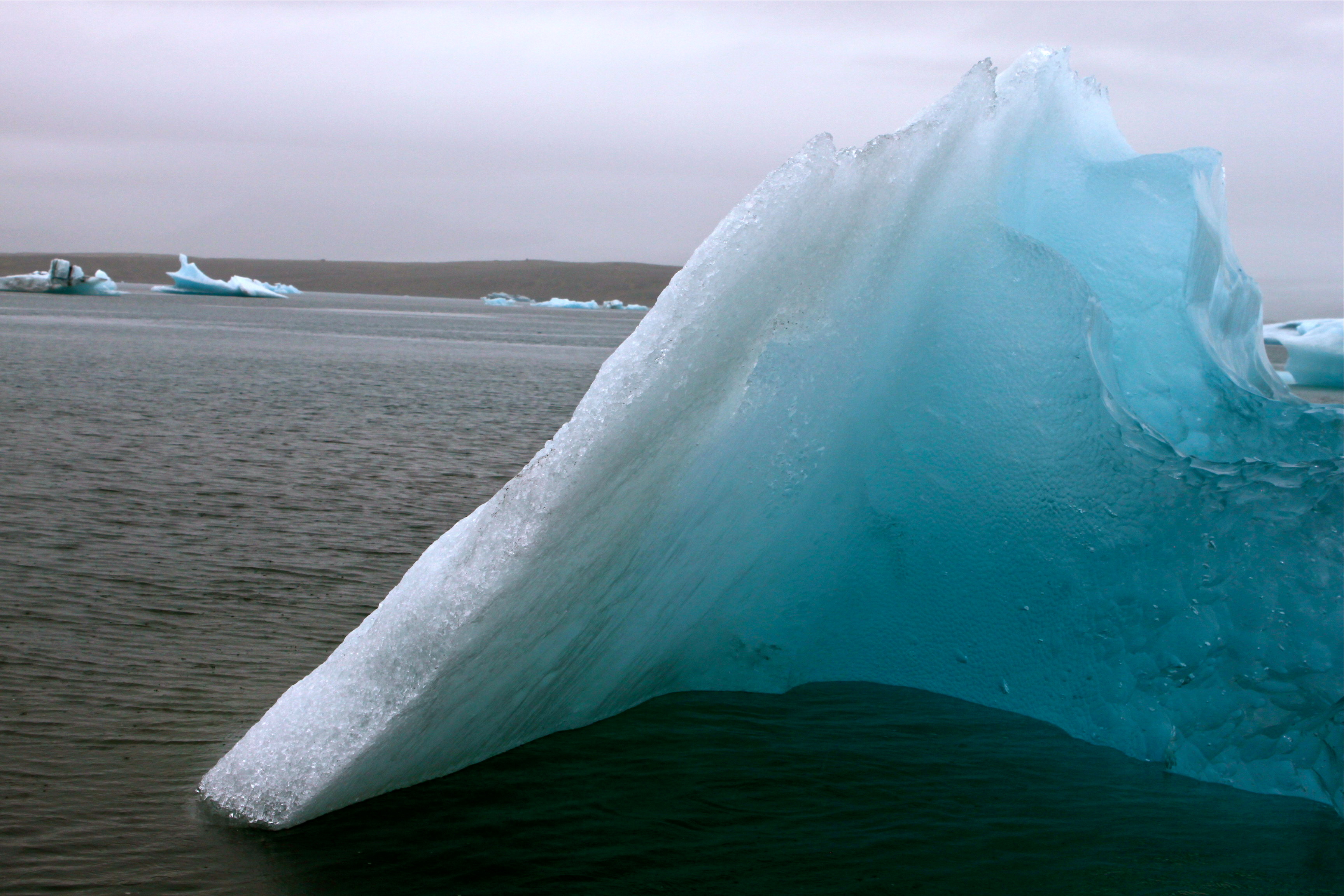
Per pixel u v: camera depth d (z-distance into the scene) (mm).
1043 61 5102
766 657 4879
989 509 4645
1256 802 3875
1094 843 3469
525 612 3316
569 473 3088
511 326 72812
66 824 3281
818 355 3947
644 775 3859
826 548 4703
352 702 3289
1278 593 3998
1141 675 4250
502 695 3641
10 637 5004
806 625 4898
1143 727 4227
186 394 18172
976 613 4797
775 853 3311
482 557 3135
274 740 3416
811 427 4121
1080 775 4031
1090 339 4512
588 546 3346
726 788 3771
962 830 3523
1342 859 3428
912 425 4707
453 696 3357
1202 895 3146
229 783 3453
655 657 4430
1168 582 4242
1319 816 3771
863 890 3111
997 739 4355
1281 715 3949
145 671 4688
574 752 4059
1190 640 4137
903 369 4617
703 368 3312
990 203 4602
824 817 3578
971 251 4625
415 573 3398
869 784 3863
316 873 3068
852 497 4664
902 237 4004
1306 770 3949
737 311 3354
